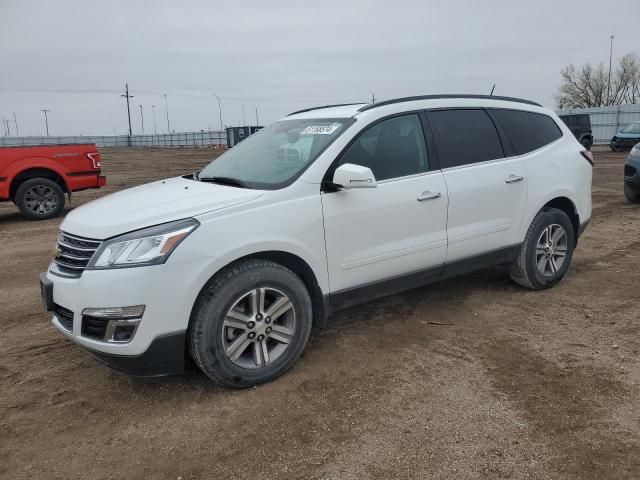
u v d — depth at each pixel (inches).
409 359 157.6
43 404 138.2
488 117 196.2
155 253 126.9
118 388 145.5
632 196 421.1
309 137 166.7
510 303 201.2
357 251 158.1
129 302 124.9
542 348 162.6
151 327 126.8
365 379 146.4
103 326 126.9
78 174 451.2
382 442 118.9
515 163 196.2
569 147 219.0
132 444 120.9
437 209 173.2
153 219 132.8
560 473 107.3
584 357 155.9
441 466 110.6
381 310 197.0
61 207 446.6
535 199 201.5
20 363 161.3
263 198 142.7
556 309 194.1
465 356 158.6
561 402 132.5
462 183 179.6
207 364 135.0
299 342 148.9
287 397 138.2
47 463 114.9
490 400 134.3
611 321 181.6
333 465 111.8
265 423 127.3
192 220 132.5
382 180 163.6
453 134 184.1
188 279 129.3
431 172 174.7
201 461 114.4
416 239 169.9
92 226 136.2
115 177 849.5
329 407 133.2
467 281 227.6
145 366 130.4
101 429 126.9
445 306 199.6
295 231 144.8
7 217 460.1
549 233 210.2
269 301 146.3
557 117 224.1
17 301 220.7
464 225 181.9
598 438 118.0
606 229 332.8
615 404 131.0
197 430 125.3
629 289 214.2
